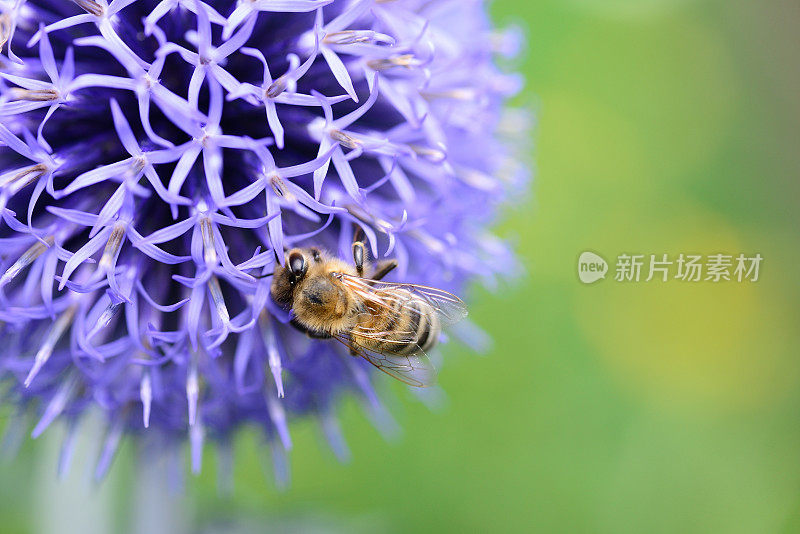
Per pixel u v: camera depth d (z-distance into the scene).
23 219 0.15
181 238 0.15
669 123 0.23
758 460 0.20
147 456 0.16
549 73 0.23
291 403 0.15
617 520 0.20
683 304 0.21
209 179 0.14
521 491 0.20
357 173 0.15
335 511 0.19
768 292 0.21
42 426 0.15
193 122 0.14
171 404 0.15
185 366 0.15
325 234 0.15
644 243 0.22
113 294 0.14
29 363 0.15
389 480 0.20
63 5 0.14
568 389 0.20
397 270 0.15
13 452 0.16
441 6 0.15
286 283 0.15
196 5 0.14
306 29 0.15
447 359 0.18
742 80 0.24
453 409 0.20
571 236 0.22
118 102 0.15
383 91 0.15
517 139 0.17
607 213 0.22
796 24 0.24
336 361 0.16
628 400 0.20
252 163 0.15
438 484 0.20
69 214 0.14
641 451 0.20
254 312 0.14
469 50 0.15
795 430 0.21
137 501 0.17
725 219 0.23
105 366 0.15
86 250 0.14
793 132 0.24
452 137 0.15
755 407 0.21
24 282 0.15
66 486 0.17
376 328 0.15
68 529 0.17
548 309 0.21
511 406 0.20
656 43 0.23
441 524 0.20
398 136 0.15
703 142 0.23
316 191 0.14
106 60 0.15
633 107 0.23
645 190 0.23
